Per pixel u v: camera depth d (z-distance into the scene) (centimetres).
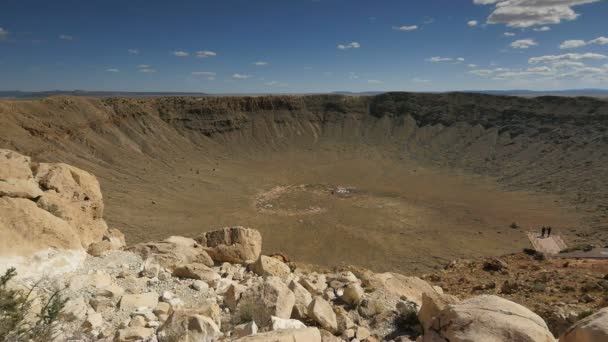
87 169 8669
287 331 694
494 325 620
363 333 995
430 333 693
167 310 996
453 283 2486
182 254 1622
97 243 1522
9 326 686
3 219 1135
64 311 887
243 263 1697
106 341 805
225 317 1011
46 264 1134
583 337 607
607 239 5694
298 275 1533
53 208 1482
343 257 5506
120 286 1159
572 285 2169
